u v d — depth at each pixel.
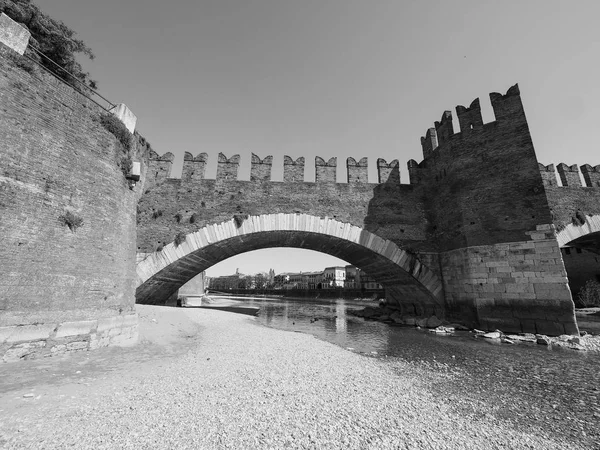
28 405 6.30
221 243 22.17
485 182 20.59
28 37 10.26
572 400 8.35
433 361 12.93
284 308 52.88
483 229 20.06
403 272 23.31
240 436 5.48
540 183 18.55
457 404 7.90
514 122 20.31
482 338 17.94
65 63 14.43
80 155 11.40
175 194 21.69
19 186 9.16
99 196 11.99
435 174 24.64
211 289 192.88
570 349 14.85
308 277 141.38
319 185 23.53
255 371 10.00
